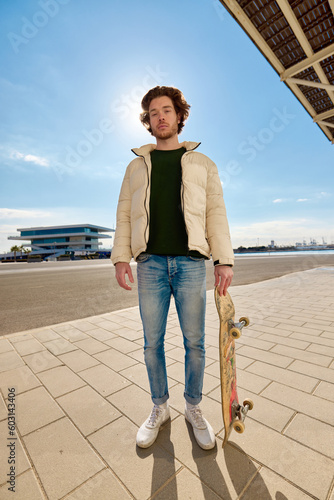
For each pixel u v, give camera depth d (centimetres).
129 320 397
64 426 160
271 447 138
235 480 119
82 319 402
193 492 114
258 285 757
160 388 152
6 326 382
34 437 151
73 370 234
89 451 140
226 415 123
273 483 117
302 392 192
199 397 151
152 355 148
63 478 123
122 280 151
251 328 348
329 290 639
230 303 143
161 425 159
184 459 132
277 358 253
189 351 148
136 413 173
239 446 140
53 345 295
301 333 324
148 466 129
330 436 145
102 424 162
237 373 223
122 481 120
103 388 204
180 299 143
